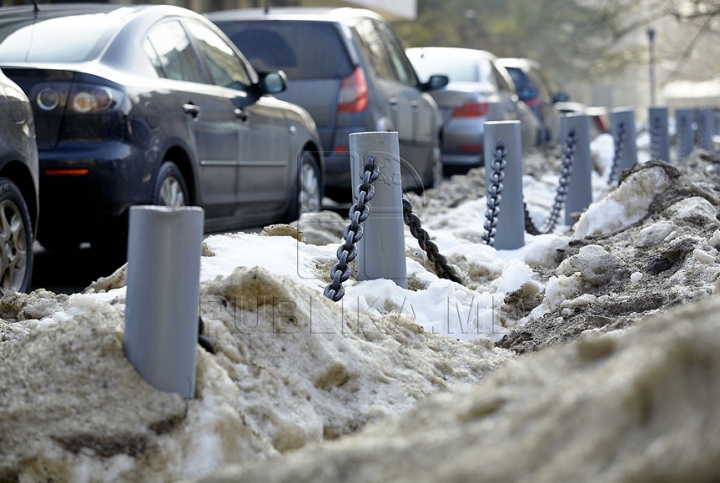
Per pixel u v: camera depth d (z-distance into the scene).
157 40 12.91
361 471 3.41
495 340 8.26
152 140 11.82
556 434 3.18
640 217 12.03
